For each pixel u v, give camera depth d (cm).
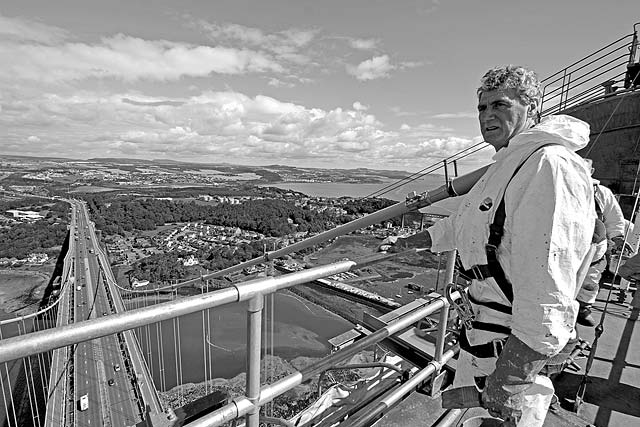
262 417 187
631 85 757
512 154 150
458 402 166
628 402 296
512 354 133
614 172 730
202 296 141
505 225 143
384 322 398
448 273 293
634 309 469
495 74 167
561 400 300
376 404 264
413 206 275
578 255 131
